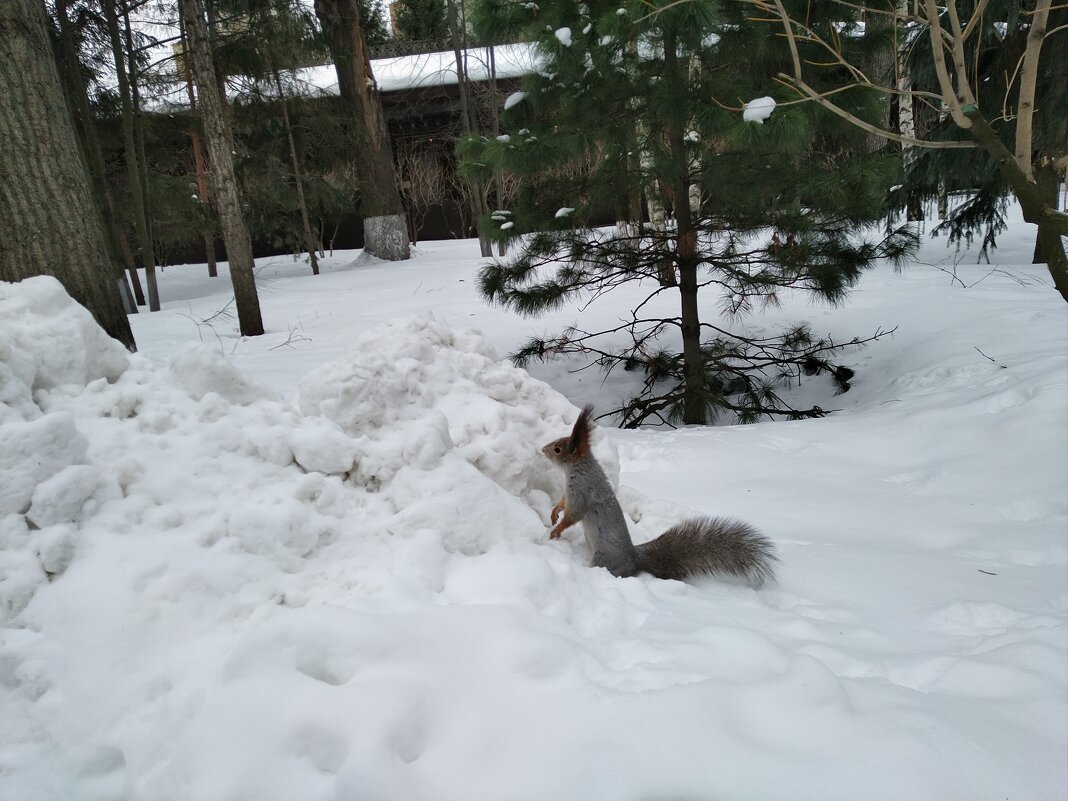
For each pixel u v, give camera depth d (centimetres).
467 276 669
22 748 77
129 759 75
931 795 69
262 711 75
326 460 107
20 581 86
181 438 105
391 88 960
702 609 107
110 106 659
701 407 334
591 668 83
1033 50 122
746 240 332
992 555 139
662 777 71
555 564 106
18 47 196
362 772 70
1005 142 424
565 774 71
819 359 367
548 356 410
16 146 198
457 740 74
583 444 123
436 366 137
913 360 337
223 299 650
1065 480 170
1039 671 89
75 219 206
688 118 267
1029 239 671
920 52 425
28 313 110
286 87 749
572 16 280
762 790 69
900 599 117
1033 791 70
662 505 151
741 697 79
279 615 85
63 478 92
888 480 193
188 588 89
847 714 77
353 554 100
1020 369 252
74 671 82
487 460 123
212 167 445
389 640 82
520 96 306
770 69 288
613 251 324
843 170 294
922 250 655
